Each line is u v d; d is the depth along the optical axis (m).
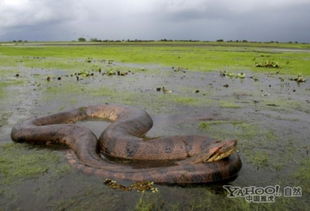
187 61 33.56
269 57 36.94
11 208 5.58
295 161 7.55
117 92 16.50
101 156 8.48
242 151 8.20
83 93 16.16
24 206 5.64
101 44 80.75
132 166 7.65
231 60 34.09
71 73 24.03
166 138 8.30
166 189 6.21
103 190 6.15
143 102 14.20
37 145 9.00
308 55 39.88
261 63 29.70
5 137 9.55
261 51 50.03
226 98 15.18
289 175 6.84
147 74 23.91
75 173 6.91
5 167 7.27
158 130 10.24
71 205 5.65
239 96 15.66
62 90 16.88
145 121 10.49
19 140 9.29
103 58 37.59
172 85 18.88
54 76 22.25
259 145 8.66
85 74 22.66
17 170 7.10
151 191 6.11
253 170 7.11
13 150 8.52
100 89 17.28
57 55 42.00
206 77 22.39
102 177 6.68
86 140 8.55
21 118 11.44
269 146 8.56
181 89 17.52
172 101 14.41
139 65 30.45
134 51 49.69
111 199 5.82
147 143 8.27
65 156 8.02
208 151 6.81
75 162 7.42
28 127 9.49
